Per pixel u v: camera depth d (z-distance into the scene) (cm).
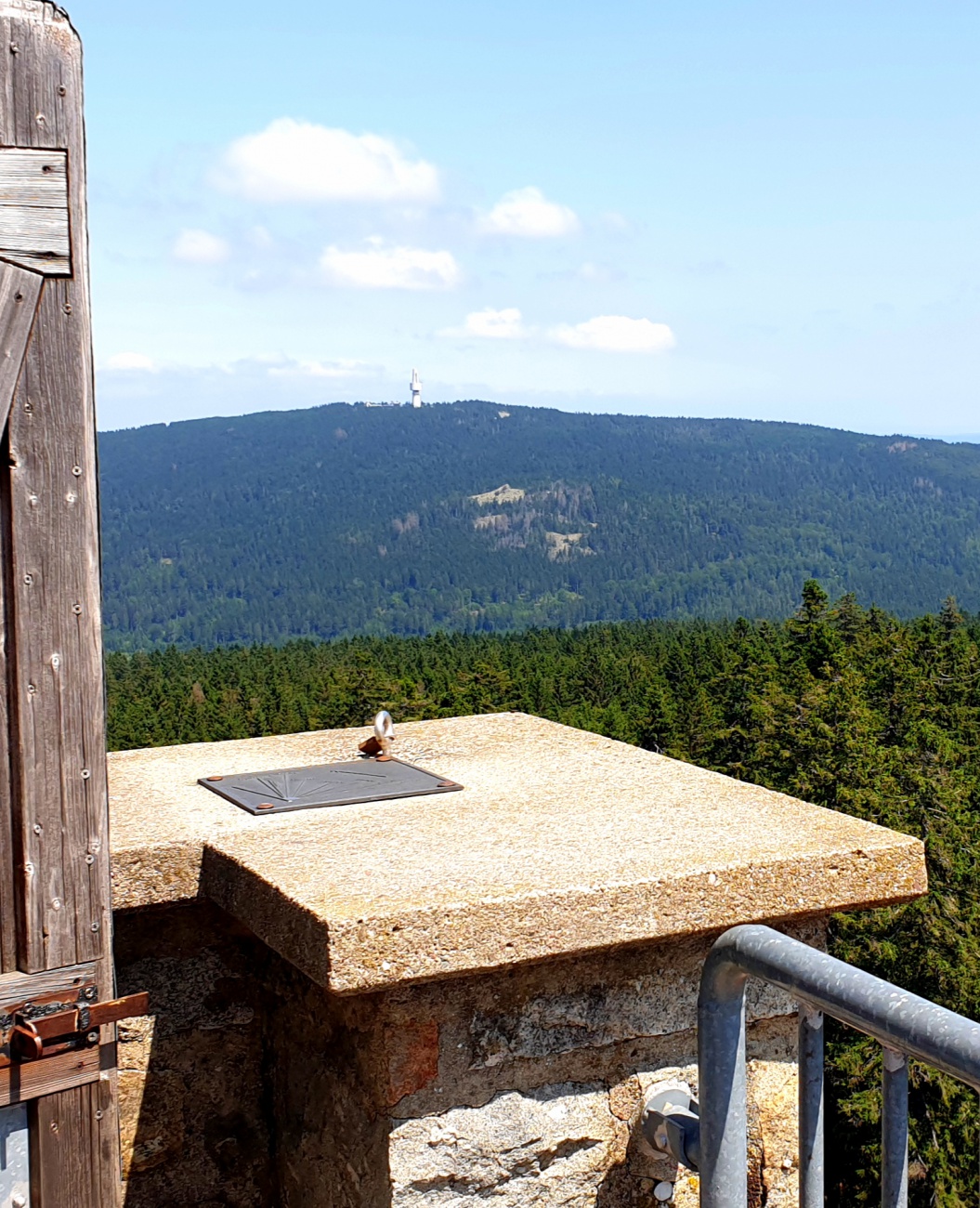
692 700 3897
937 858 1808
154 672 7262
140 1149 249
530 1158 206
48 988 175
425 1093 199
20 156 167
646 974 214
